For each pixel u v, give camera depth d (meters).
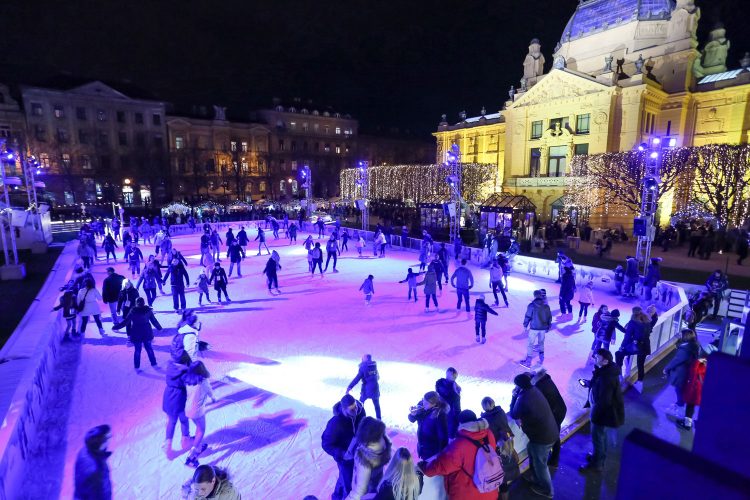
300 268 22.47
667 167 27.92
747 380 1.09
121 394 8.80
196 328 9.49
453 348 11.12
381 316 13.95
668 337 10.52
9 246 26.67
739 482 0.95
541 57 47.06
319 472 6.36
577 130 38.75
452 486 4.10
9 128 53.91
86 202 56.25
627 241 30.80
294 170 75.44
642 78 34.28
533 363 10.11
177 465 6.57
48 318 10.97
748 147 25.00
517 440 6.01
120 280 12.98
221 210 50.34
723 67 39.47
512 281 19.48
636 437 1.22
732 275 19.28
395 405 8.26
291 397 8.60
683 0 36.53
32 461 6.71
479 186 43.69
